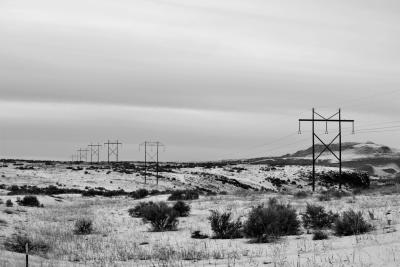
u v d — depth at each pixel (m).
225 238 23.39
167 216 28.16
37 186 81.69
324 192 54.25
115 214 37.44
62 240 23.36
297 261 13.83
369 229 21.27
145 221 31.12
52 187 74.88
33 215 34.88
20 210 37.56
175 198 50.94
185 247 20.61
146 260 17.53
